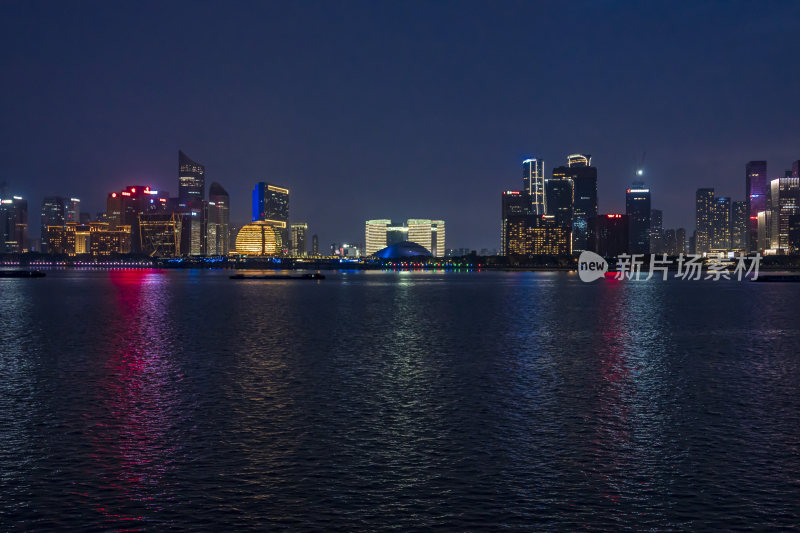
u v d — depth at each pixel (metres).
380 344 51.84
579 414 26.47
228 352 46.56
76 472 19.12
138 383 33.56
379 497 17.16
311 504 16.69
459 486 17.95
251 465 19.77
